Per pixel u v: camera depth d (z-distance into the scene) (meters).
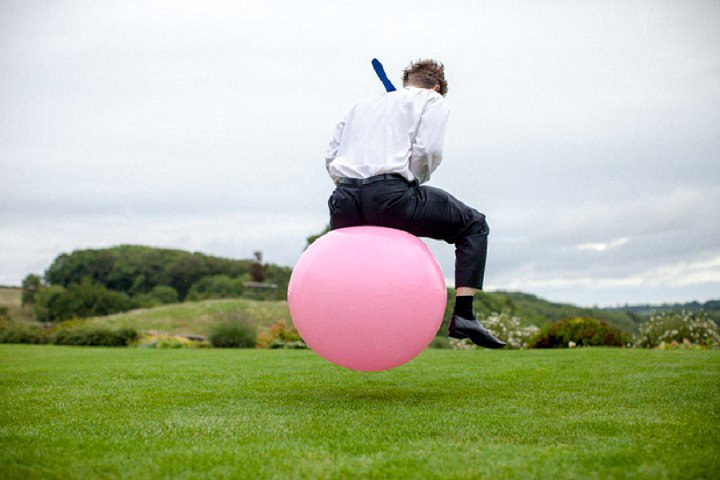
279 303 28.20
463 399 3.40
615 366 5.14
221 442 2.34
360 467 1.97
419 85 3.45
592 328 10.62
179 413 3.00
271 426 2.63
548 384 4.03
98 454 2.17
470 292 3.26
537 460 2.03
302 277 3.06
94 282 39.78
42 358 7.88
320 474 1.90
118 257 41.06
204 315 25.39
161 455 2.14
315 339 3.09
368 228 3.09
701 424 2.60
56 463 2.06
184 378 4.63
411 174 3.12
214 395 3.63
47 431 2.58
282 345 15.20
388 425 2.63
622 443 2.26
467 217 3.28
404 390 3.84
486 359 6.31
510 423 2.65
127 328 16.83
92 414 3.00
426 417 2.81
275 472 1.92
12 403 3.37
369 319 2.93
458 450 2.18
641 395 3.46
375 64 3.41
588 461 2.00
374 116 3.23
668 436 2.37
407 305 2.95
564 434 2.43
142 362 6.67
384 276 2.93
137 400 3.45
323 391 3.80
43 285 39.81
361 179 3.12
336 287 2.95
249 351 10.01
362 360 3.09
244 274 41.06
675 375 4.35
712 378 4.15
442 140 3.19
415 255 3.03
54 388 4.04
